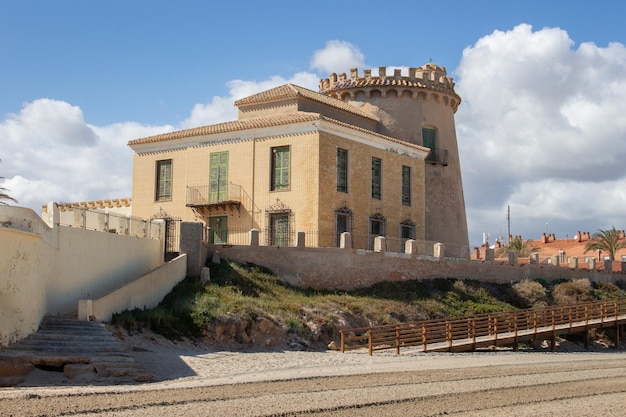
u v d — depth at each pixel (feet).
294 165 144.56
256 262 130.52
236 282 121.49
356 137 151.84
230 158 151.53
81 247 97.60
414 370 87.61
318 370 85.25
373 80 179.11
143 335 92.07
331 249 134.00
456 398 66.23
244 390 66.64
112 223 108.37
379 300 131.54
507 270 165.89
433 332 120.47
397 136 177.68
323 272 132.87
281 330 107.86
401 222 161.79
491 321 130.62
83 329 84.02
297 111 156.87
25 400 57.00
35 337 79.05
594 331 153.07
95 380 69.00
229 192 150.30
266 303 114.52
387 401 63.10
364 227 152.05
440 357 107.34
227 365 86.02
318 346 110.42
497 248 321.93
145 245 117.39
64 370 70.64
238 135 151.23
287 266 130.93
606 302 150.10
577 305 143.33
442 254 153.07
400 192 162.50
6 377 66.74
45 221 90.74
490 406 62.54
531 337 129.90
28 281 78.89
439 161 182.70
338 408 59.11
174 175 158.40
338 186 147.43
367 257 138.41
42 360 71.00
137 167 163.32
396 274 143.13
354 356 102.99
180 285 113.80
